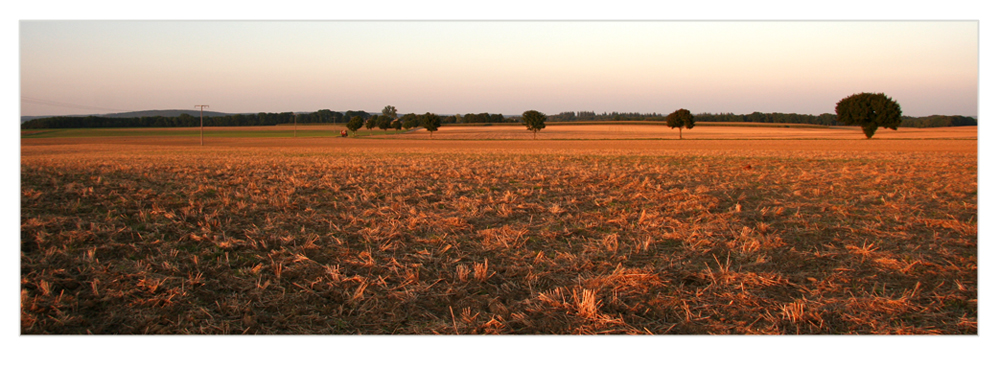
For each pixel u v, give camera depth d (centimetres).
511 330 484
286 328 491
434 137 9781
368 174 1961
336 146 6294
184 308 532
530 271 644
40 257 700
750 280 604
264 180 1709
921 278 620
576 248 763
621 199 1241
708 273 626
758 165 2459
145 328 486
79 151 5062
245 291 578
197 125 15100
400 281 607
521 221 963
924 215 1013
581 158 3148
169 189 1453
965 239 799
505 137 9544
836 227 895
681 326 493
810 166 2361
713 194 1350
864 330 486
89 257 687
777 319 503
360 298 551
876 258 695
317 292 574
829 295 565
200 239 798
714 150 4247
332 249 754
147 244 774
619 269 639
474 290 586
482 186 1538
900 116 6475
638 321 506
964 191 1373
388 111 18775
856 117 6675
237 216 1016
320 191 1426
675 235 820
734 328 489
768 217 1005
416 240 803
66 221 941
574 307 532
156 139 9375
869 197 1249
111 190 1416
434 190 1452
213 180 1700
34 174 1931
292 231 878
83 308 531
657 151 4119
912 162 2553
